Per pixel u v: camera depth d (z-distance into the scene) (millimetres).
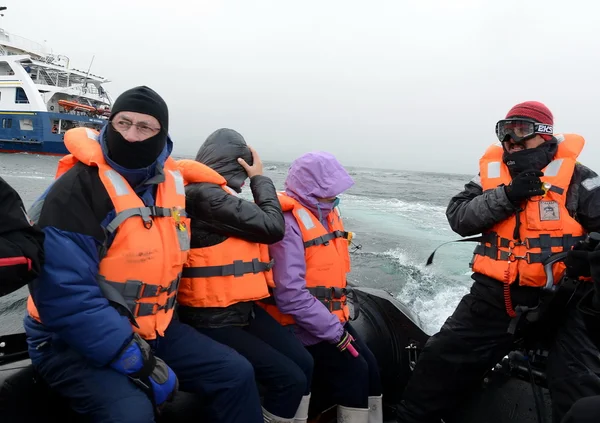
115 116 1589
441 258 8914
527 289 2096
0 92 32500
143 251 1610
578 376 1825
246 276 2016
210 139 2322
